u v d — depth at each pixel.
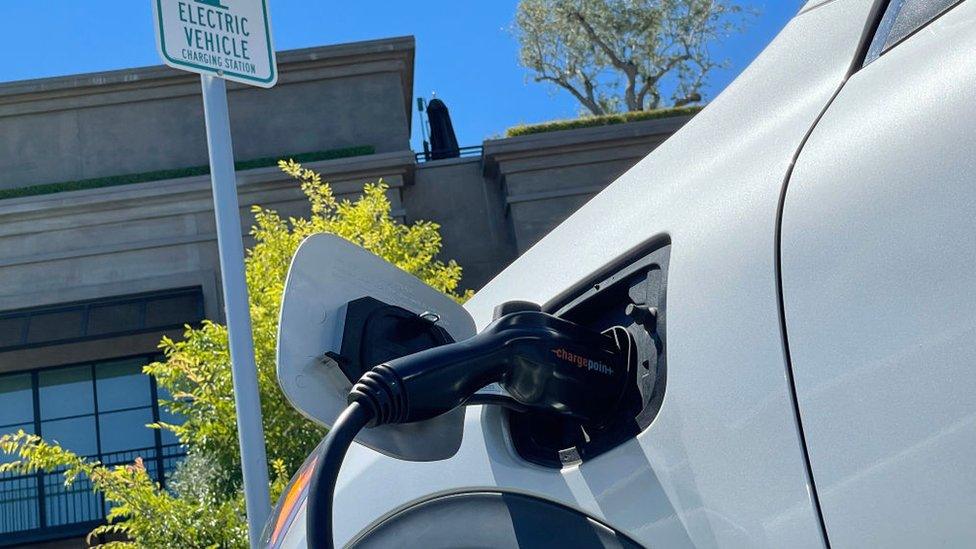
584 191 14.57
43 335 14.44
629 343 1.15
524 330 1.12
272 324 5.64
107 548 5.35
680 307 1.08
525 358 1.10
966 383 0.81
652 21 22.77
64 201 14.52
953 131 0.87
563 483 1.14
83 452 16.67
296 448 5.50
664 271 1.13
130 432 16.75
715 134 1.19
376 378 1.03
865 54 1.03
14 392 16.77
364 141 15.51
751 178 1.06
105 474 5.32
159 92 15.62
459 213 14.95
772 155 1.05
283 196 14.18
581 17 23.27
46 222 14.57
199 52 3.31
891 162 0.91
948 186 0.85
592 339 1.16
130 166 15.50
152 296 14.66
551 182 14.59
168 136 15.60
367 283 1.28
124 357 16.92
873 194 0.91
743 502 0.96
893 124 0.92
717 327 1.02
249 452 3.12
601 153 14.66
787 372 0.94
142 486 5.40
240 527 5.17
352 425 1.00
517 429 1.22
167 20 3.25
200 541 5.21
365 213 6.71
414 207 14.94
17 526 16.22
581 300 1.23
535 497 1.16
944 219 0.85
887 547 0.85
